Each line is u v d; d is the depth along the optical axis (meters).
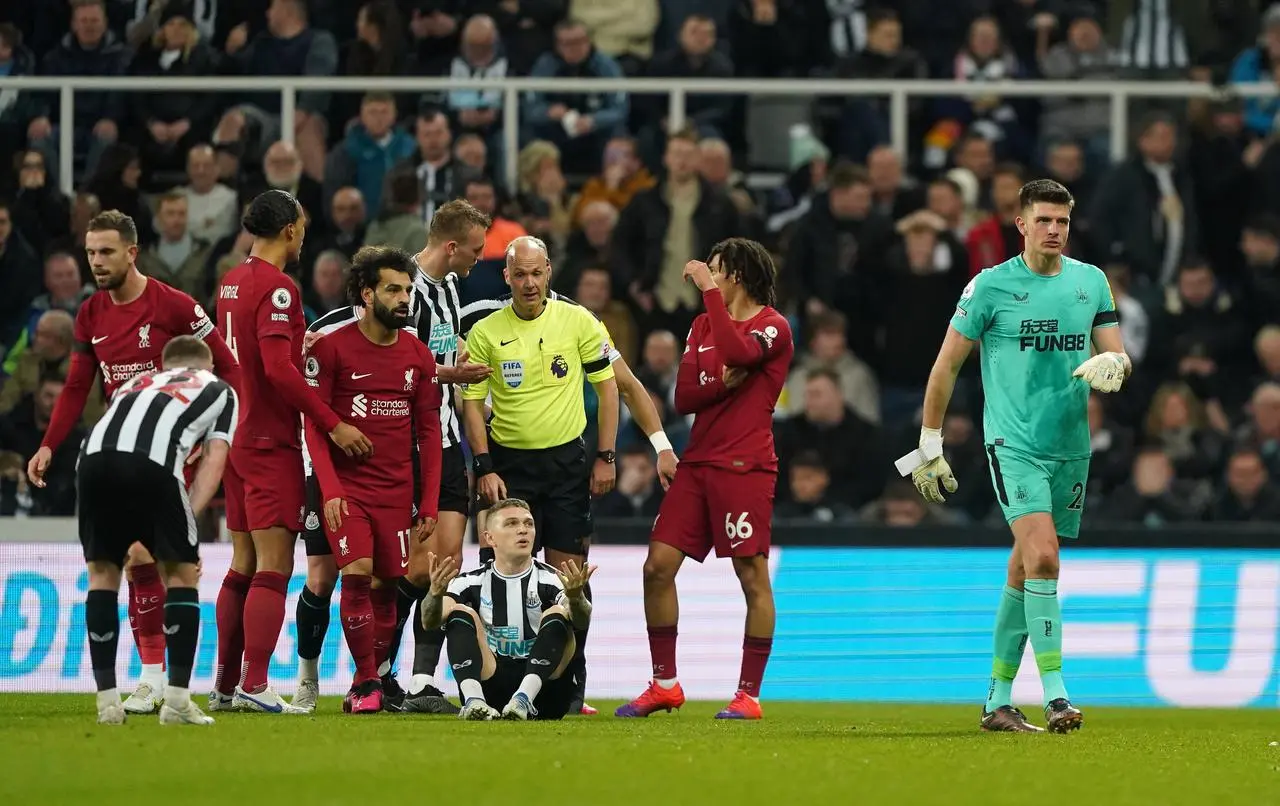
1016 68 57.59
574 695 30.70
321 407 27.58
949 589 44.03
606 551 42.56
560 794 17.81
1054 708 26.89
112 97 50.56
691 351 30.95
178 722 24.09
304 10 54.50
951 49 57.88
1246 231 53.62
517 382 31.41
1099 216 53.59
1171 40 58.19
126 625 39.28
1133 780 20.55
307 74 54.00
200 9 54.62
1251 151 54.84
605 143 53.12
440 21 54.91
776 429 49.47
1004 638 28.12
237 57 54.09
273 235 28.12
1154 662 44.41
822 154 53.88
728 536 30.69
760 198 53.91
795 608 43.34
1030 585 26.88
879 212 51.88
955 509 49.22
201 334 29.19
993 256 51.38
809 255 51.44
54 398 46.44
